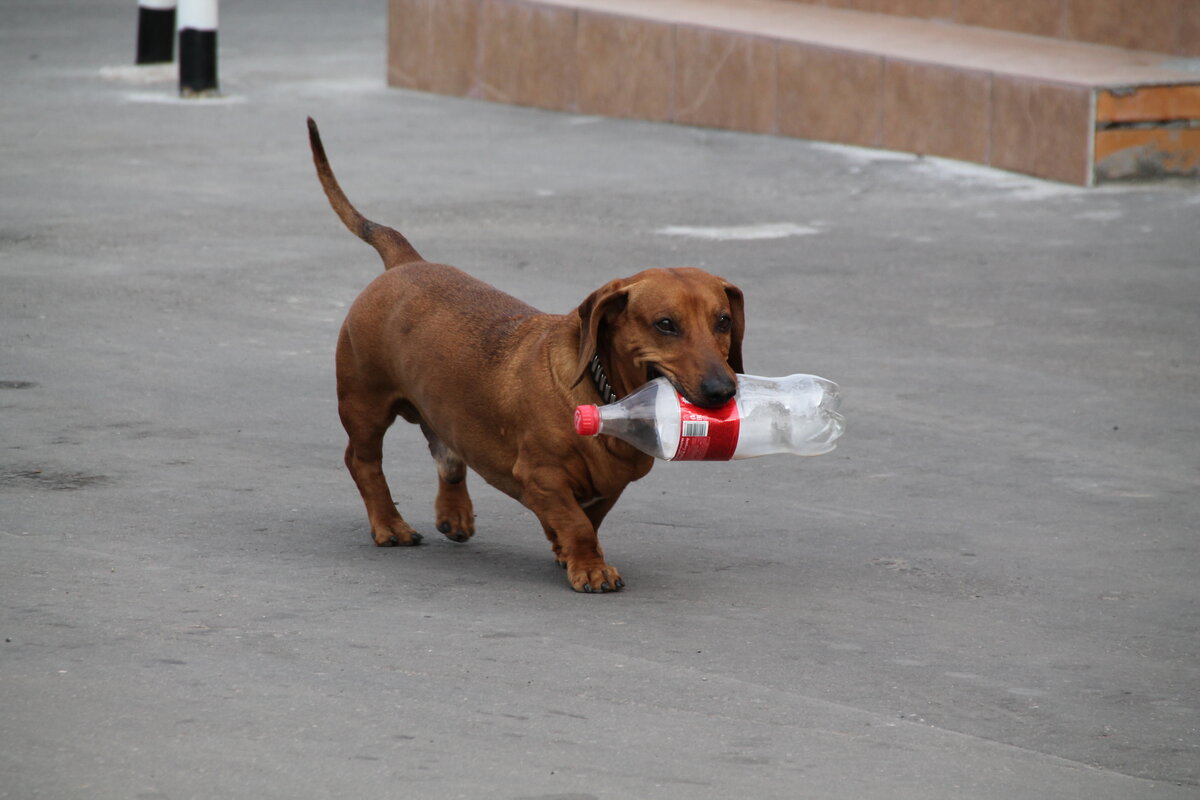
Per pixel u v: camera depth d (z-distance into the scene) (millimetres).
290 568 9234
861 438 12648
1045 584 9398
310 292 17094
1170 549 10133
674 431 8570
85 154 24953
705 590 9102
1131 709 7496
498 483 9461
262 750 6461
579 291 17297
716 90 29156
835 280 18172
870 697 7496
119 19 43625
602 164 25656
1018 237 20609
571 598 8875
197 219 20609
